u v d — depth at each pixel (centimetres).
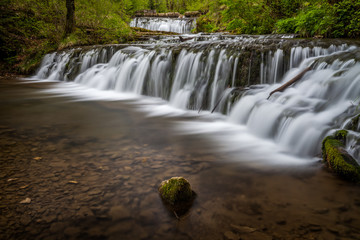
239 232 188
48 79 1268
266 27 1289
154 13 3547
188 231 190
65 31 1562
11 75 1370
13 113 572
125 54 999
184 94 687
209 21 2227
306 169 297
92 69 1102
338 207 220
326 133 332
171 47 807
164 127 487
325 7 862
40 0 1589
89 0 1706
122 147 365
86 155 330
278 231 189
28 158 316
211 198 234
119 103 723
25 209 210
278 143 399
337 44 610
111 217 204
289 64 604
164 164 308
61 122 502
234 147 380
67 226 192
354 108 362
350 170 263
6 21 1559
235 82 631
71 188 245
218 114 599
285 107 434
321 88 462
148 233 187
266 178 275
